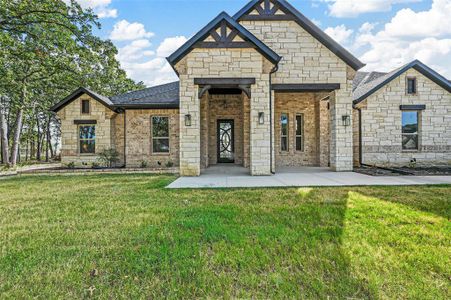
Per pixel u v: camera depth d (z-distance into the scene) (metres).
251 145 10.50
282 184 8.02
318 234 3.64
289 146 14.70
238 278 2.59
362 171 11.20
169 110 14.68
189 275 2.64
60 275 2.67
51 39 16.75
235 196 6.29
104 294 2.36
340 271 2.70
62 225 4.25
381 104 12.81
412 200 5.63
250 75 10.43
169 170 13.05
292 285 2.46
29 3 15.05
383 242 3.38
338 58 11.34
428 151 12.85
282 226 4.00
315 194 6.41
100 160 14.74
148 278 2.61
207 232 3.74
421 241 3.42
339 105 11.33
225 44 10.38
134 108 14.55
